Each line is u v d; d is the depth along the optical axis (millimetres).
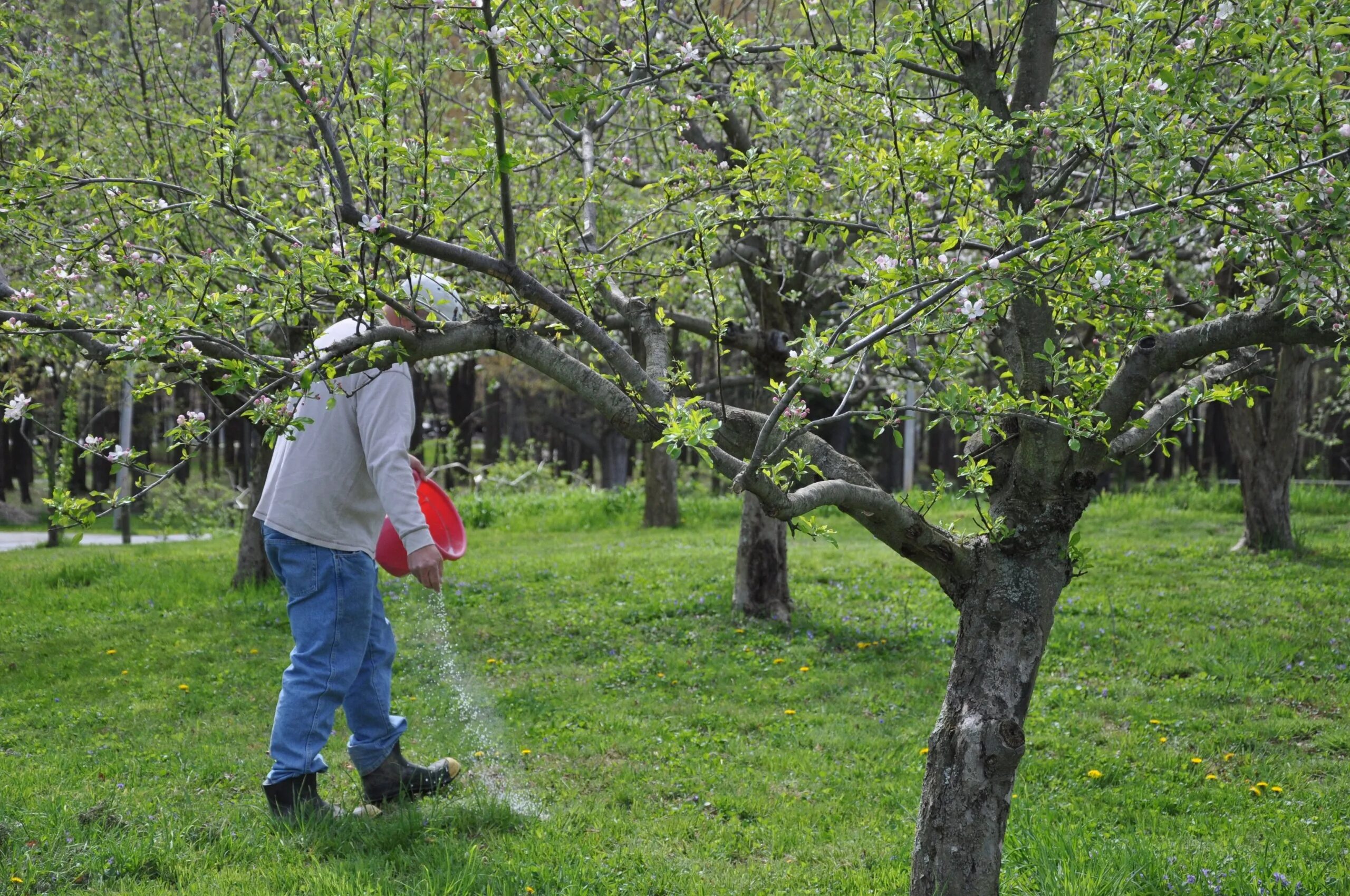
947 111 3637
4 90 4602
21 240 4137
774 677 7445
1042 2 3607
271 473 4473
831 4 4523
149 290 3225
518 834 4410
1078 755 5543
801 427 2684
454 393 34531
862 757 5645
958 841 3219
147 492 2701
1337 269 2734
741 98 3654
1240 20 2771
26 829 4148
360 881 3740
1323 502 15953
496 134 2691
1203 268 7246
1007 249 3158
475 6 2625
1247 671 7141
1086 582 10312
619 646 8359
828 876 4039
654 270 4348
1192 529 14297
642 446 28391
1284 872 3955
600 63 3137
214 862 3973
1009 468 3457
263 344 3238
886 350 2938
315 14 3578
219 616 9305
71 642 8445
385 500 4184
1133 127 2775
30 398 2693
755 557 9164
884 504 3109
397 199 3033
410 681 7254
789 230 5148
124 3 9273
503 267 2963
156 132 8750
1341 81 3281
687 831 4539
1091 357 3184
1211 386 3246
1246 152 3113
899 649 8188
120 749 5664
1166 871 3947
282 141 7852
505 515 19453
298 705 4312
